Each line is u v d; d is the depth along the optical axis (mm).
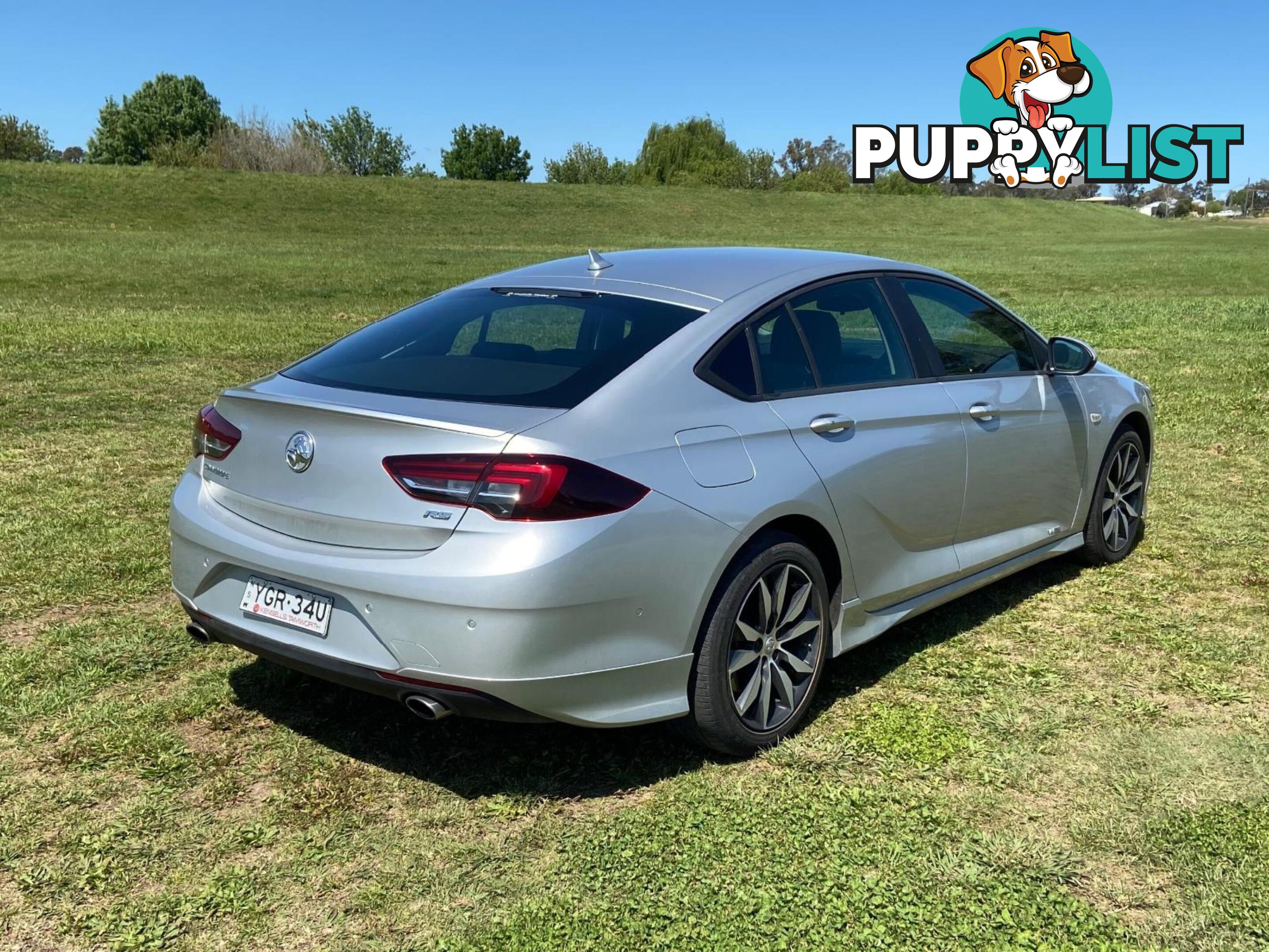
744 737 3418
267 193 48938
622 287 3797
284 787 3264
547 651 2928
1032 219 69125
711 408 3375
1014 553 4707
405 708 3770
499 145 93625
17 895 2736
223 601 3402
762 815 3121
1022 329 4922
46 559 5168
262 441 3297
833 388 3820
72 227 36781
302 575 3115
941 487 4145
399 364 3467
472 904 2721
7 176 43812
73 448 7406
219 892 2756
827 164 138750
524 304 3801
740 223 57250
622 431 3113
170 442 7656
